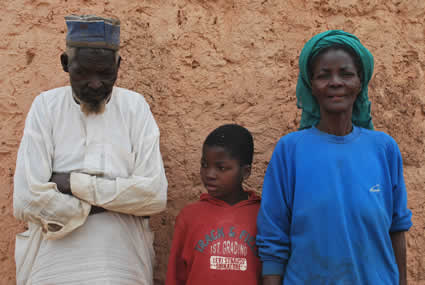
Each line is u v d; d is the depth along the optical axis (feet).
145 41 8.95
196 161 8.86
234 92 9.01
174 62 8.96
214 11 9.11
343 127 6.57
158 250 8.68
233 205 7.15
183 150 8.86
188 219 7.15
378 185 6.35
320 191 6.27
